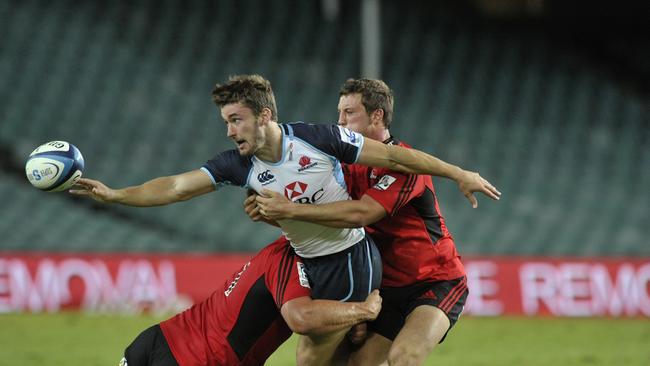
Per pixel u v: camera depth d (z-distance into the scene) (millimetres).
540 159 79500
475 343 42844
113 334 42906
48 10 82375
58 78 76500
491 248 67812
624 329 48969
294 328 21859
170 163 71375
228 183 22344
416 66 87375
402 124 80938
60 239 61000
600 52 91750
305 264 22953
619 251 69625
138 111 75438
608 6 92000
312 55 85875
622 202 75562
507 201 73500
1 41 78250
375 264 23094
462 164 77875
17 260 49906
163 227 64625
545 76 88688
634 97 88375
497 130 81875
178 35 84562
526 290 54906
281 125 21625
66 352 37531
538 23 92375
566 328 49000
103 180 68500
